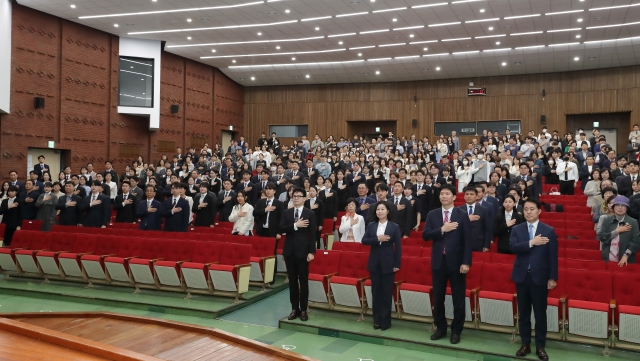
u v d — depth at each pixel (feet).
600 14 52.54
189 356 14.37
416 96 83.46
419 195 34.27
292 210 22.71
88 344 12.39
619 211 21.26
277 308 25.02
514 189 26.76
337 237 35.83
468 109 80.48
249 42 67.05
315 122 87.66
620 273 19.11
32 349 12.48
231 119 85.20
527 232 17.97
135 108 66.69
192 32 63.21
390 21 57.11
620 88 71.20
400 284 21.88
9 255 30.12
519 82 77.77
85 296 26.20
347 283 22.18
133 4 53.52
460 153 54.24
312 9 53.93
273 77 83.97
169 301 25.29
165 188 43.78
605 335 18.03
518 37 61.72
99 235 29.99
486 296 19.71
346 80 84.69
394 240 20.93
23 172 54.80
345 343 20.03
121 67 65.92
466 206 24.71
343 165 49.60
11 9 53.06
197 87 77.71
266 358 14.08
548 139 61.52
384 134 86.79
